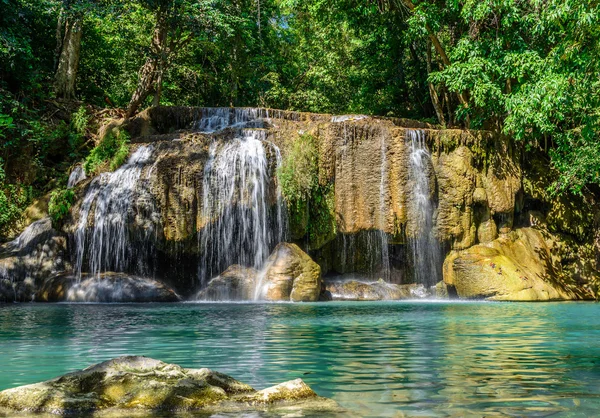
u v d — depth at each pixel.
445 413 3.11
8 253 16.73
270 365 4.83
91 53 30.23
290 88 37.41
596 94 16.28
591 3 13.37
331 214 18.09
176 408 3.27
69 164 21.88
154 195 16.75
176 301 15.80
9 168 20.94
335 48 35.47
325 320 9.41
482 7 19.70
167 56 26.92
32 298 15.80
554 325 8.52
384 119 21.83
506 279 16.73
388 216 18.19
